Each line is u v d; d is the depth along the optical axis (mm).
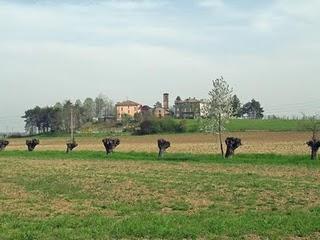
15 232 16219
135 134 152000
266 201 25047
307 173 41625
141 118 180375
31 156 71625
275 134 130750
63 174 41344
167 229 16562
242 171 44000
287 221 18078
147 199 25953
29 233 15953
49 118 195625
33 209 22609
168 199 25922
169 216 19641
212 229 16688
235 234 16062
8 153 78875
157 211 21953
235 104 72562
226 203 24516
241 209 22562
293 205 23672
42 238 15352
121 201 25250
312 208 22375
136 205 23750
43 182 34844
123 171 44469
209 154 69625
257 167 48656
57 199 26094
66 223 17938
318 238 15727
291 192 28578
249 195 27359
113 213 21453
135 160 61125
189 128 151000
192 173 42156
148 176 39500
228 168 47594
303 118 146250
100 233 16078
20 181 35688
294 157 59219
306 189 30016
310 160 55406
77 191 29594
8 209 22594
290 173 41719
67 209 22609
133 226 16953
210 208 22844
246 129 149500
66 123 186625
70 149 80750
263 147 87188
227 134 134625
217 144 103125
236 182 34344
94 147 101125
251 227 16953
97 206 23578
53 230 16609
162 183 33969
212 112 70688
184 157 64062
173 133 147625
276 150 78375
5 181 35844
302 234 16141
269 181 34906
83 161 59781
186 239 15633
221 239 15523
